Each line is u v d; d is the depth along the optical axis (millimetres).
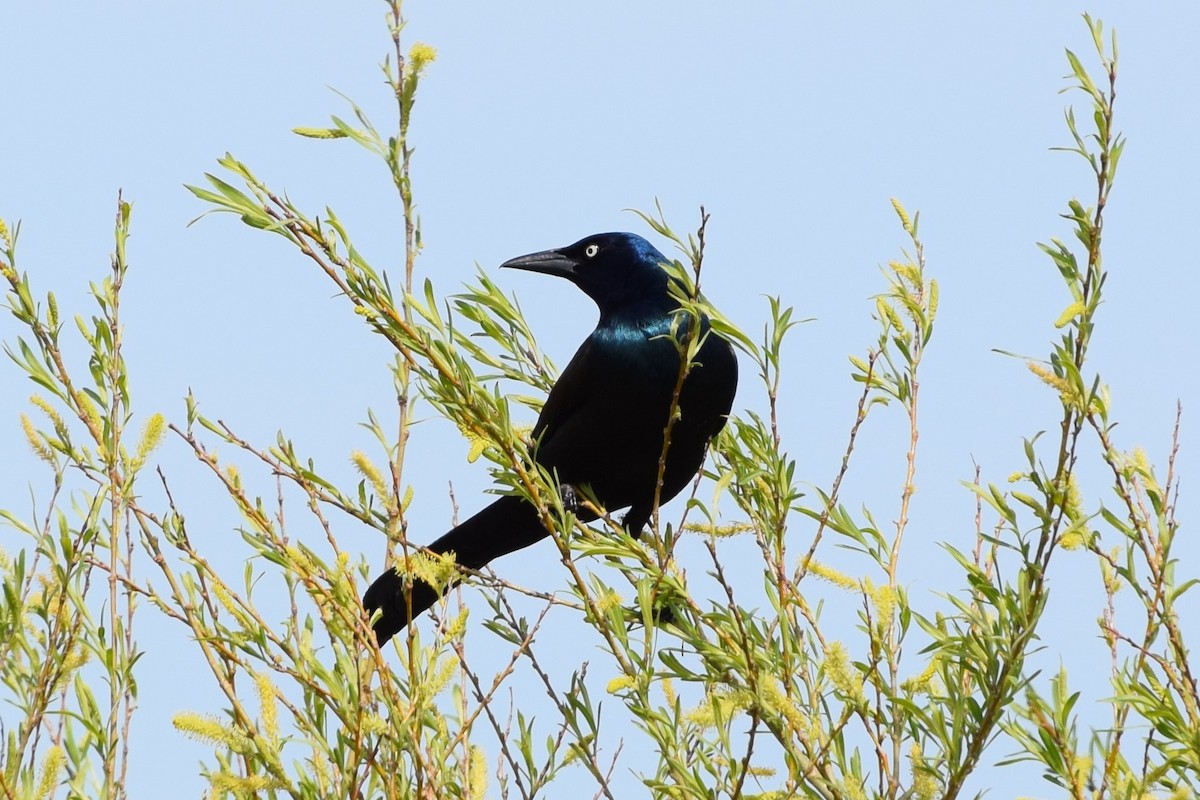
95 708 7125
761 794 6879
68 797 6746
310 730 6762
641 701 7191
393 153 7934
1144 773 6492
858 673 7059
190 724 6281
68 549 7434
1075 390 6949
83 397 7520
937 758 6957
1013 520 6988
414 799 6559
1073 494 7168
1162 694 6906
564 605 8242
